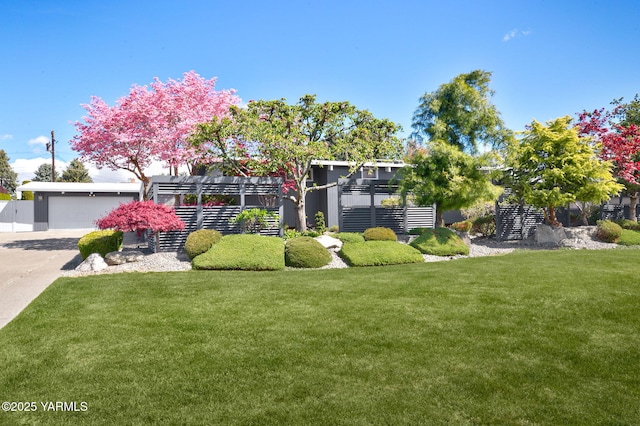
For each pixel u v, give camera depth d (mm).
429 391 3133
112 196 26969
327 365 3641
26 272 9383
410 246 11578
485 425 2662
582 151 14352
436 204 15359
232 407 2910
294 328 4711
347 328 4688
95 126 16203
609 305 5480
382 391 3137
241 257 9406
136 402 3008
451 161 12961
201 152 15711
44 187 24969
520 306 5516
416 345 4121
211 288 7008
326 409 2865
